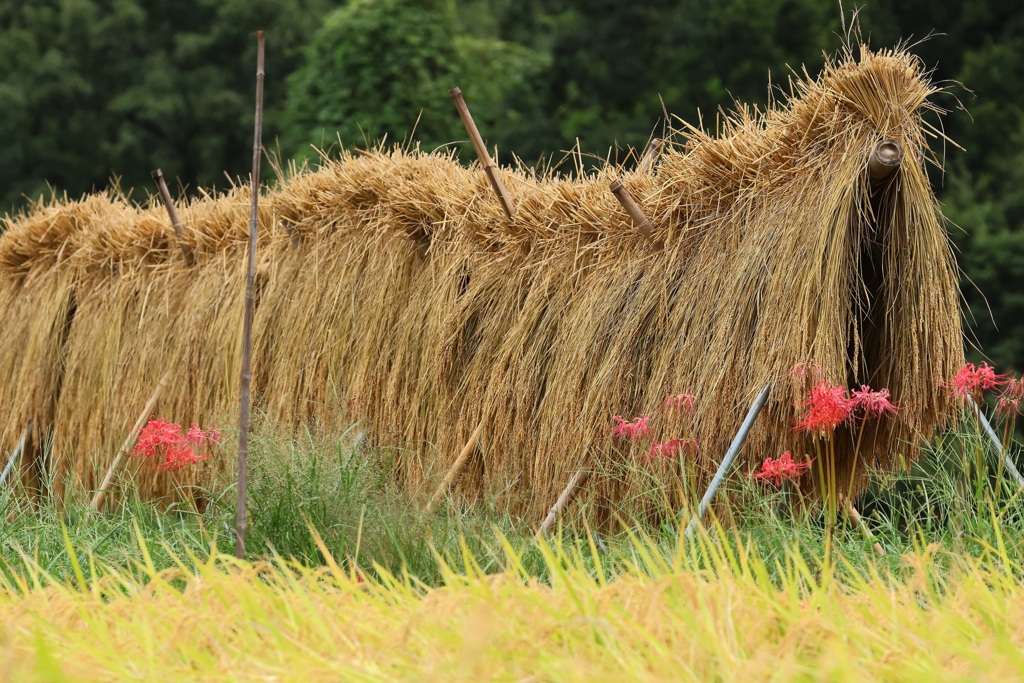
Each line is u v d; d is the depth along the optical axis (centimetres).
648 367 2284
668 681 1107
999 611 1323
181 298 3089
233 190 3142
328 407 2695
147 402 3050
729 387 2134
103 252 3262
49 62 8275
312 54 6025
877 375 2194
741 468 2127
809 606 1352
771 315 2094
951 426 2073
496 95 6756
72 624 1422
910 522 1855
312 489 2111
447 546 2003
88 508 2545
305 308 2809
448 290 2588
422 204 2661
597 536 2181
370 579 1716
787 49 6894
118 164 8650
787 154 2155
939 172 6519
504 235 2536
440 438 2542
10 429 3297
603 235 2388
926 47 6900
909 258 2100
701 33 6994
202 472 2708
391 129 5731
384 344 2666
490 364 2502
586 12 7800
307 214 2869
